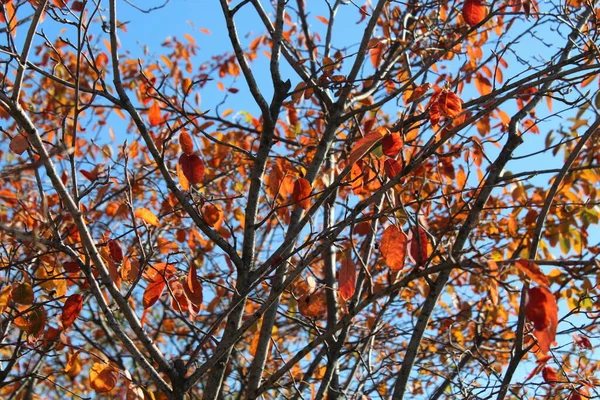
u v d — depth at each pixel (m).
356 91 4.43
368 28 3.95
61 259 4.24
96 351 4.73
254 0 3.89
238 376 5.09
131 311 2.85
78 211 2.68
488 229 5.25
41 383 5.46
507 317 5.39
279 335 6.00
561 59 4.07
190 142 3.13
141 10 3.65
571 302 4.46
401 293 5.59
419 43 5.28
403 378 3.41
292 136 5.65
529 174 3.15
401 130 3.16
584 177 5.03
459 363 4.91
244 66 3.52
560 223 4.92
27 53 2.60
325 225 4.29
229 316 3.25
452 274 5.98
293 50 4.82
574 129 5.09
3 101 2.47
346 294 2.76
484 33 4.96
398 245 2.72
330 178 4.19
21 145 2.77
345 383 4.40
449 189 5.06
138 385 2.96
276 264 3.17
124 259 3.03
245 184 5.61
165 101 3.45
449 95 3.03
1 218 4.38
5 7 3.04
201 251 5.23
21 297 3.21
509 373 3.40
